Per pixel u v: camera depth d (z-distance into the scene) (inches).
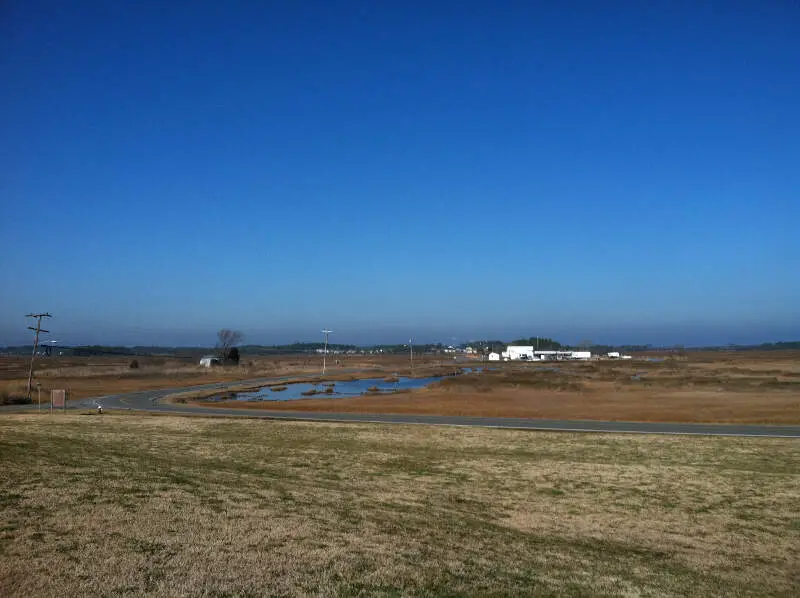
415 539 490.3
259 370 4921.3
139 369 4495.6
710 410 1850.4
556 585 406.9
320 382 3814.0
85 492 561.0
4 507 492.1
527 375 4008.4
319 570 389.7
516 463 933.8
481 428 1354.6
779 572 499.2
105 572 361.7
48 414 1672.0
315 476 789.9
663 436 1215.6
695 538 589.0
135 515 490.9
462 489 753.0
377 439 1168.2
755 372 4097.0
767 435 1247.5
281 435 1210.6
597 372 4362.7
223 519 497.4
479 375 4079.7
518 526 593.9
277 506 566.6
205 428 1307.8
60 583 342.0
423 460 948.6
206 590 344.5
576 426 1424.7
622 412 1817.2
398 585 373.4
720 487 791.7
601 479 830.5
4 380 3326.8
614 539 570.9
